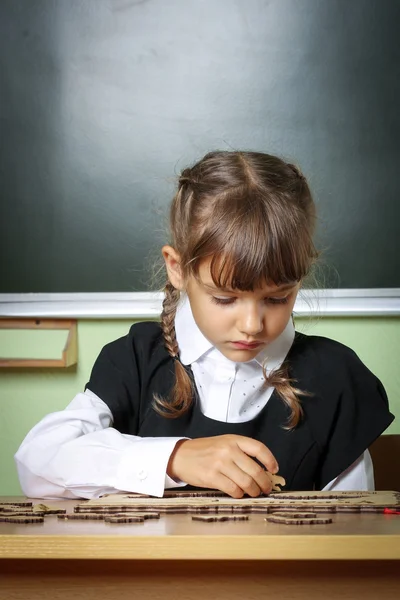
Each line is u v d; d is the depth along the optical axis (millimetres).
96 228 2029
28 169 2039
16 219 2039
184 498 902
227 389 1238
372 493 955
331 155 2018
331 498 909
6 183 2041
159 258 2010
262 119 2020
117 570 635
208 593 632
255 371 1250
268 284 1024
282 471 1226
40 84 2035
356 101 2012
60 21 2027
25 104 2039
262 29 2012
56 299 2023
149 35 2020
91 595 634
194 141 2027
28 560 636
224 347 1085
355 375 1304
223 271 1011
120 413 1272
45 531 648
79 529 664
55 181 2033
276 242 1037
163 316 1307
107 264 2025
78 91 2031
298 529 660
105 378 1292
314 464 1249
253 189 1111
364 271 2006
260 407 1251
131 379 1297
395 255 2006
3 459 2045
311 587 631
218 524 699
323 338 1354
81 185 2033
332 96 2012
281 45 2012
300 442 1240
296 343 1320
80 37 2027
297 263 1047
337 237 2008
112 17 2021
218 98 2020
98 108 2033
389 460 1447
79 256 2027
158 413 1269
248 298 1031
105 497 916
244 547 606
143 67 2023
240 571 632
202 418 1245
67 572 636
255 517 750
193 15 2014
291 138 2020
